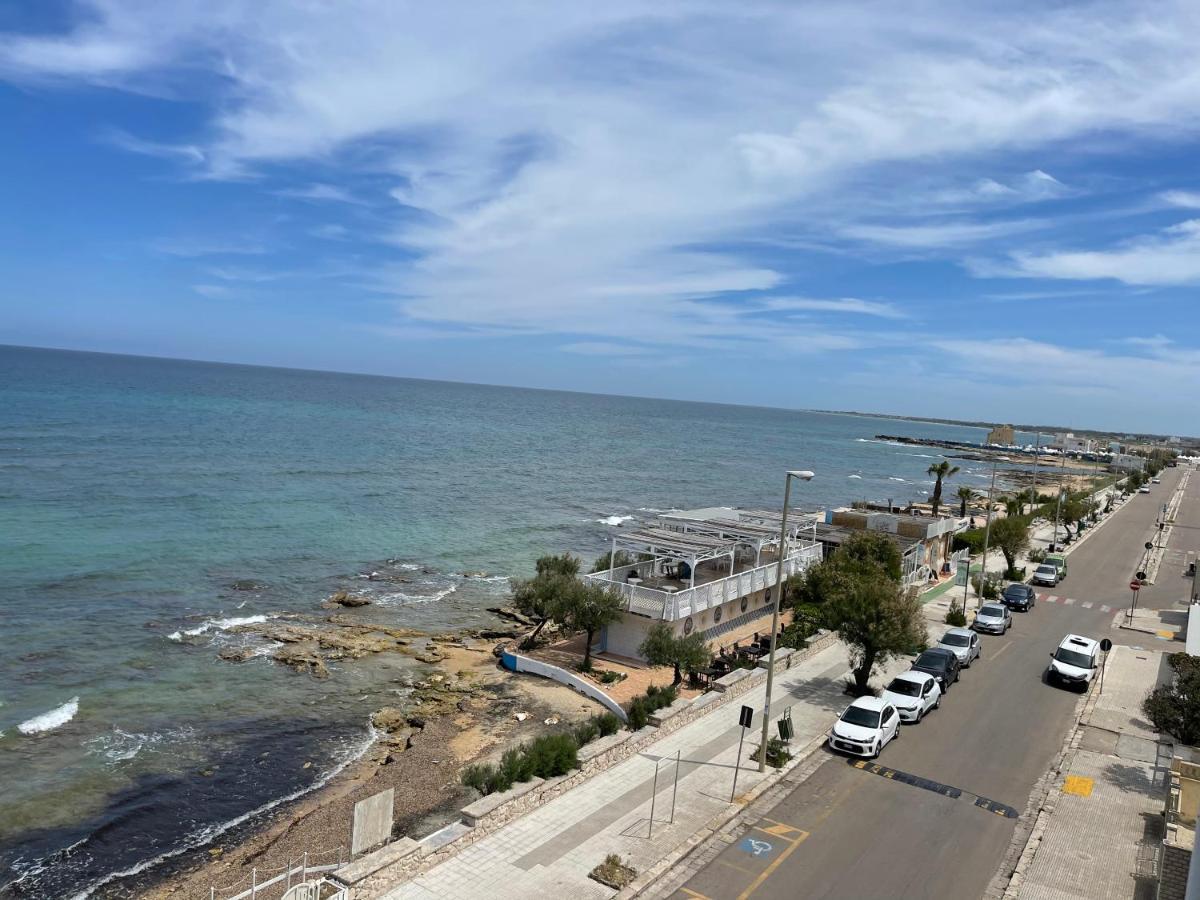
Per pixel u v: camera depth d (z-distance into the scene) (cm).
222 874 1997
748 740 2433
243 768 2628
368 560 5669
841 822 1956
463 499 8675
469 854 1700
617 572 3597
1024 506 9312
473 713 3045
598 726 2491
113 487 7100
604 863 1675
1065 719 2817
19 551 4906
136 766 2578
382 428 15975
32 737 2703
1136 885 1714
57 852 2089
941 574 5341
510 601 4884
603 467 13262
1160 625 4356
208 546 5525
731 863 1738
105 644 3597
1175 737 2208
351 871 1516
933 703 2834
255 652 3666
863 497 12238
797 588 3928
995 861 1812
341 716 3081
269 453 10375
